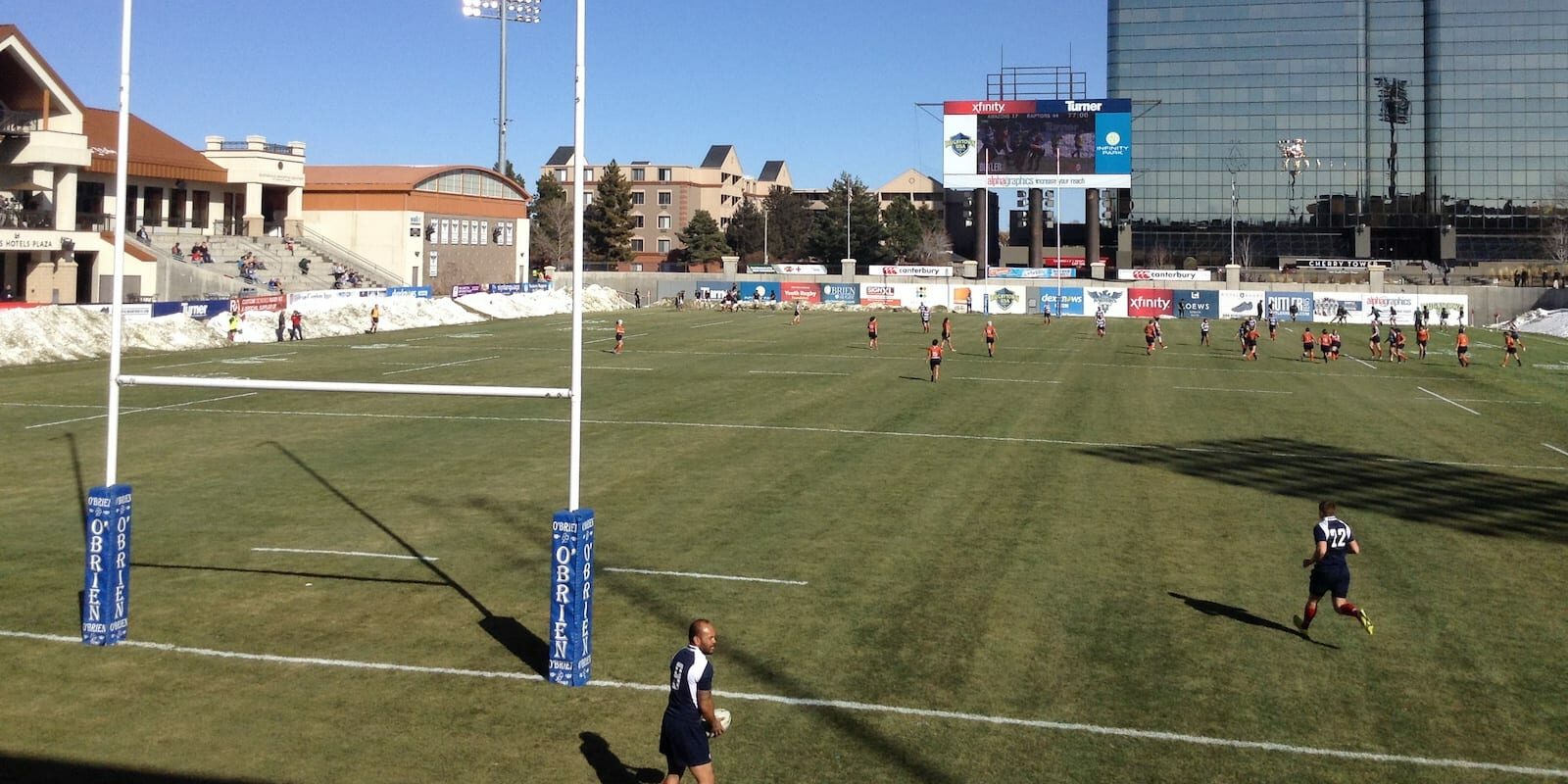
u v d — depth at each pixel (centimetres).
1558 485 2480
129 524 1409
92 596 1375
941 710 1203
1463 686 1283
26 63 5966
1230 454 2842
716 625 1473
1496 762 1091
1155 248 13650
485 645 1399
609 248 13850
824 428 3188
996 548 1875
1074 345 6347
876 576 1702
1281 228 13425
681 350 5747
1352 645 1417
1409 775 1062
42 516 2052
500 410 3519
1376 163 13225
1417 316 5778
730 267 10769
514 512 2123
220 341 5684
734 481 2425
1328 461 2762
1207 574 1731
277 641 1403
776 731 1151
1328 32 13262
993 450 2855
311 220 9088
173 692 1239
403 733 1141
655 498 2253
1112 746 1120
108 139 7306
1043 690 1262
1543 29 12862
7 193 6400
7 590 1602
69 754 1084
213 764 1064
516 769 1064
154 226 7262
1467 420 3525
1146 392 4175
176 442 2880
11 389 3878
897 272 10656
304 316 6438
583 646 1279
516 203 10500
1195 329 7894
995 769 1068
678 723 969
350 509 2141
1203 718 1188
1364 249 13062
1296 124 13375
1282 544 1923
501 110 10225
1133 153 13650
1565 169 12838
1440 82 13038
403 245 9000
